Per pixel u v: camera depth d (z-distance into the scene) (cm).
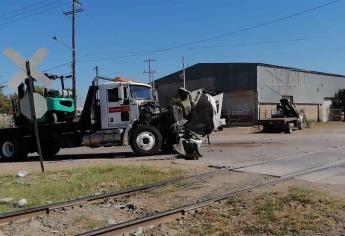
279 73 5834
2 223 870
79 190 1185
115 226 777
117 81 1988
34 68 1435
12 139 2111
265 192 1057
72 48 4397
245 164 1551
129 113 1973
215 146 2372
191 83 6266
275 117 3969
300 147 2186
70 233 805
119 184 1248
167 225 824
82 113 2002
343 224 779
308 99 6334
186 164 1591
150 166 1525
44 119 2067
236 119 5578
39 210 933
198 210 915
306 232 738
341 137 2898
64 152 2497
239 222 816
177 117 1930
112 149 2583
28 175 1453
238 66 5662
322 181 1202
